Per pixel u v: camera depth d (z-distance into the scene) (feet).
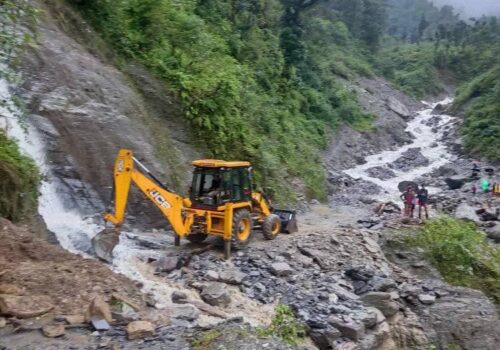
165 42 71.61
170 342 26.61
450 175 123.34
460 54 256.93
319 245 53.21
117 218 41.27
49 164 47.34
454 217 76.28
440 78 244.42
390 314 44.62
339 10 257.34
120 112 54.49
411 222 69.00
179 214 45.62
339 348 35.32
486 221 77.00
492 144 139.44
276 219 54.13
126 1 68.90
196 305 35.06
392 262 59.11
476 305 49.11
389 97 194.08
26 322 27.40
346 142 141.08
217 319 32.96
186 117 65.16
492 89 173.27
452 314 47.62
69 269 32.78
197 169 48.26
